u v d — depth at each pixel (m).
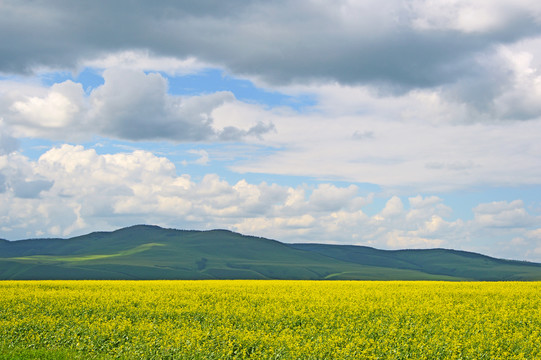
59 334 21.61
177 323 25.23
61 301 31.50
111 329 22.03
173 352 18.55
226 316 26.56
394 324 24.42
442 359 18.56
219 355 18.66
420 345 19.48
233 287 44.25
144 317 26.98
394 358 18.16
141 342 20.03
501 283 51.84
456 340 20.02
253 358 18.47
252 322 25.33
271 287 44.28
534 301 33.16
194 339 19.77
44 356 18.42
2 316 26.44
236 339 20.67
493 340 20.62
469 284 50.12
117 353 18.88
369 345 20.02
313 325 24.73
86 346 19.73
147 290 41.12
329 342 19.72
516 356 18.59
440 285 48.25
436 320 25.62
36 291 38.88
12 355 18.34
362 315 26.92
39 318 25.02
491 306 31.03
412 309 28.56
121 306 29.77
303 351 18.73
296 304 30.98
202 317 27.00
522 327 24.67
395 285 48.38
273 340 20.33
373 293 37.34
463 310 28.69
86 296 34.16
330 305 29.92
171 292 38.03
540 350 19.66
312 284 50.31
